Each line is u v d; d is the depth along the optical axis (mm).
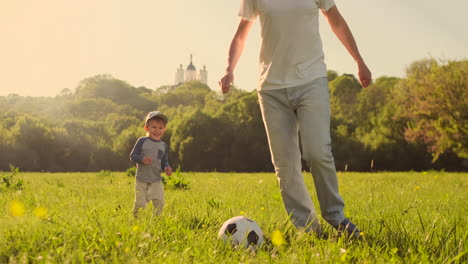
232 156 54906
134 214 4086
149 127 4785
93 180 12844
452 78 28328
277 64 3379
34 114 85250
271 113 3422
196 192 8250
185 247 2613
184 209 4559
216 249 2572
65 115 91625
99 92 116312
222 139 56562
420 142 46000
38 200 4875
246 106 56094
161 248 2578
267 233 3191
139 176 4680
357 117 63125
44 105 96375
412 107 30562
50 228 2727
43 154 57531
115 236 2637
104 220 3150
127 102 115438
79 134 61656
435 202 5934
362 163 49594
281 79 3365
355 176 16812
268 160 53625
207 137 56781
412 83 30609
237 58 3783
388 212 4387
